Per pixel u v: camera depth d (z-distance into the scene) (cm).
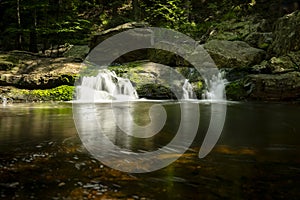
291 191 254
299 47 1035
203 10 1850
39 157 338
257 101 920
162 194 245
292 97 898
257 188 259
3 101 885
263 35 1260
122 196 241
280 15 1520
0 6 1552
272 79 907
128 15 1969
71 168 303
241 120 592
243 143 408
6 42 1596
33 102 905
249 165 317
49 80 980
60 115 643
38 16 1478
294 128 513
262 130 499
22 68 1055
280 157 345
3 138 427
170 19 1455
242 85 982
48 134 454
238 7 1703
